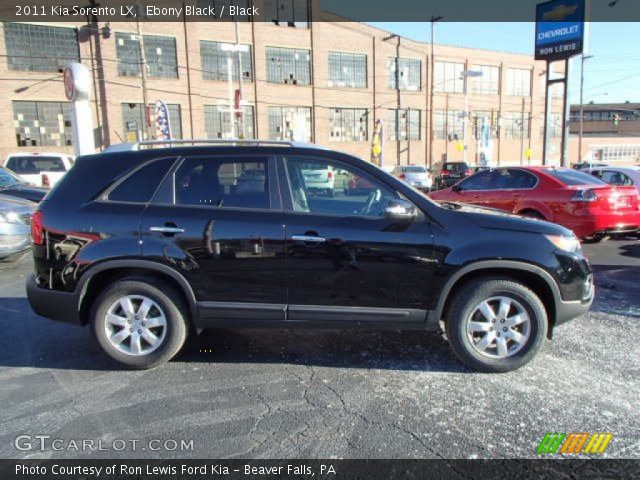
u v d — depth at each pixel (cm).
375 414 323
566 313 376
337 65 3922
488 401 338
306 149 392
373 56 4056
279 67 3634
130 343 389
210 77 3369
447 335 387
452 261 367
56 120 2894
